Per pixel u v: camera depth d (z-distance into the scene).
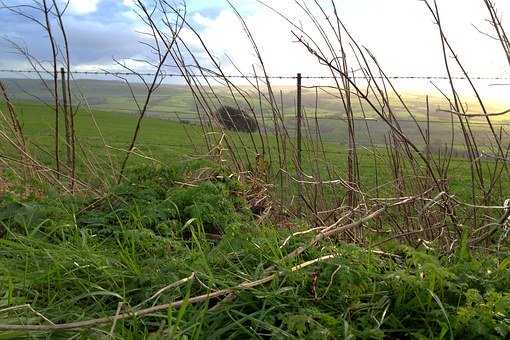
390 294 2.69
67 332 2.28
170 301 2.52
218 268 2.93
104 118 25.78
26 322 2.34
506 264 2.97
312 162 4.68
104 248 3.29
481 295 2.68
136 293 2.71
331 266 2.79
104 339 2.20
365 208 3.95
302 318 2.28
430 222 4.20
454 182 4.95
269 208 4.25
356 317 2.54
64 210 3.75
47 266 2.93
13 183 4.44
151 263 2.91
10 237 3.40
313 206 4.36
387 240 3.63
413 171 4.22
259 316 2.45
